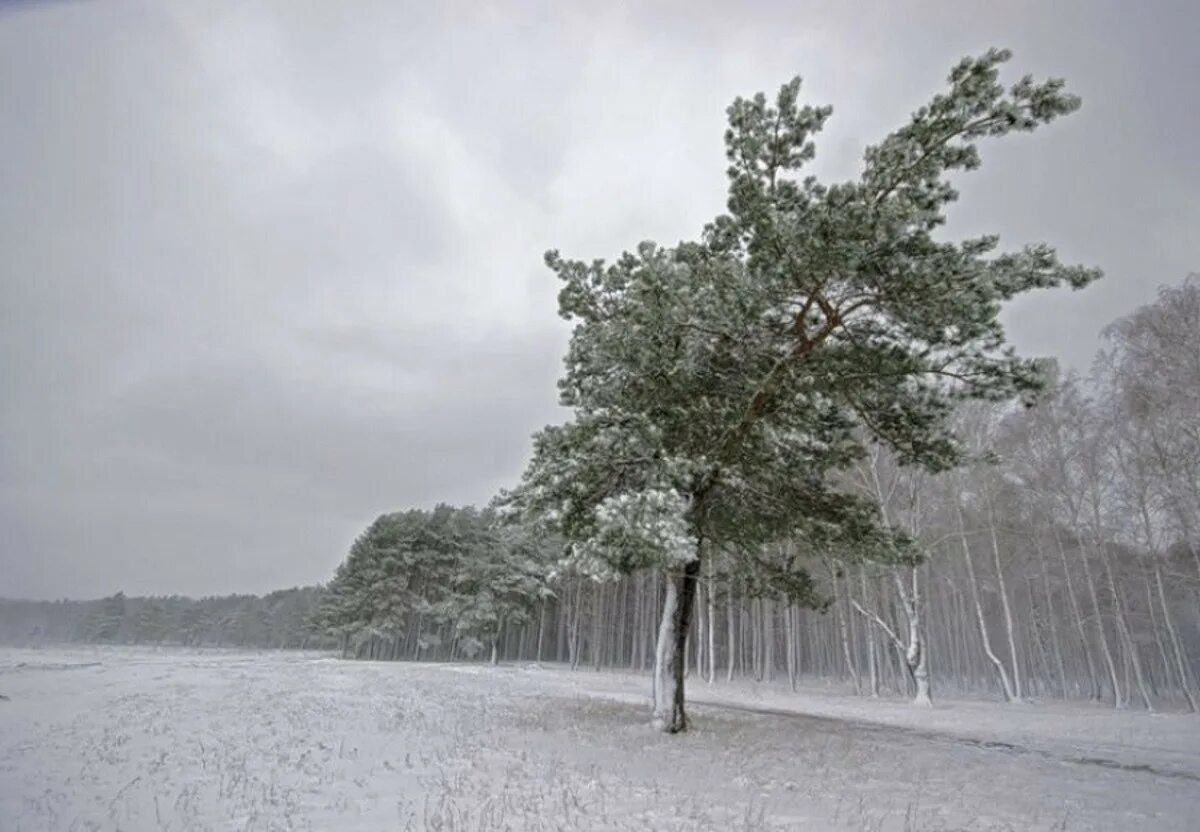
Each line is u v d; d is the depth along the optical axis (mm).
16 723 13109
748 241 13531
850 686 47188
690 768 10148
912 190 11859
